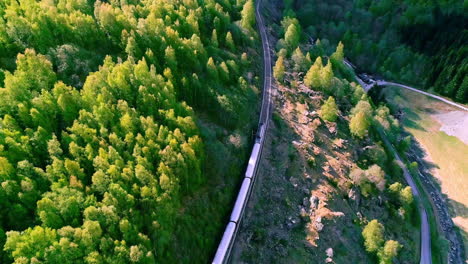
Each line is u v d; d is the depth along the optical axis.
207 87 131.25
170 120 107.25
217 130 125.06
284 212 115.56
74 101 99.75
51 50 112.31
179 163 97.69
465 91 184.62
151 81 114.19
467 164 164.62
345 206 123.62
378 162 145.25
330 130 144.25
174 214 95.19
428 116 188.00
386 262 116.06
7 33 111.00
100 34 127.50
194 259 96.19
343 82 172.00
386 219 131.88
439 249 133.25
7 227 78.75
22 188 79.56
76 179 84.75
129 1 152.12
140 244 81.25
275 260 106.19
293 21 193.38
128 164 92.19
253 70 162.25
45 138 89.88
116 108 102.75
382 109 171.25
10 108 93.00
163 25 136.62
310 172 125.88
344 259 113.25
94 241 78.62
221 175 113.62
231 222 104.31
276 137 134.62
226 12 180.75
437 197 155.62
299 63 169.62
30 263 72.50
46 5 124.00
